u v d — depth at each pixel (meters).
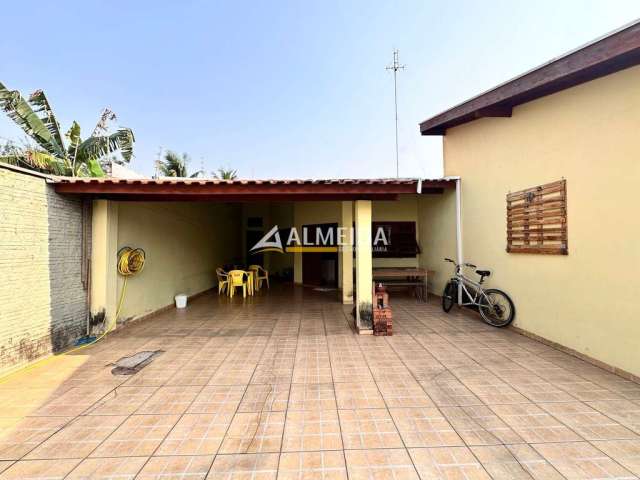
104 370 3.52
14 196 3.55
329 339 4.56
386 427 2.38
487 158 5.41
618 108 3.18
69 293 4.39
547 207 4.12
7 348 3.42
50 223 4.09
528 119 4.47
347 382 3.15
